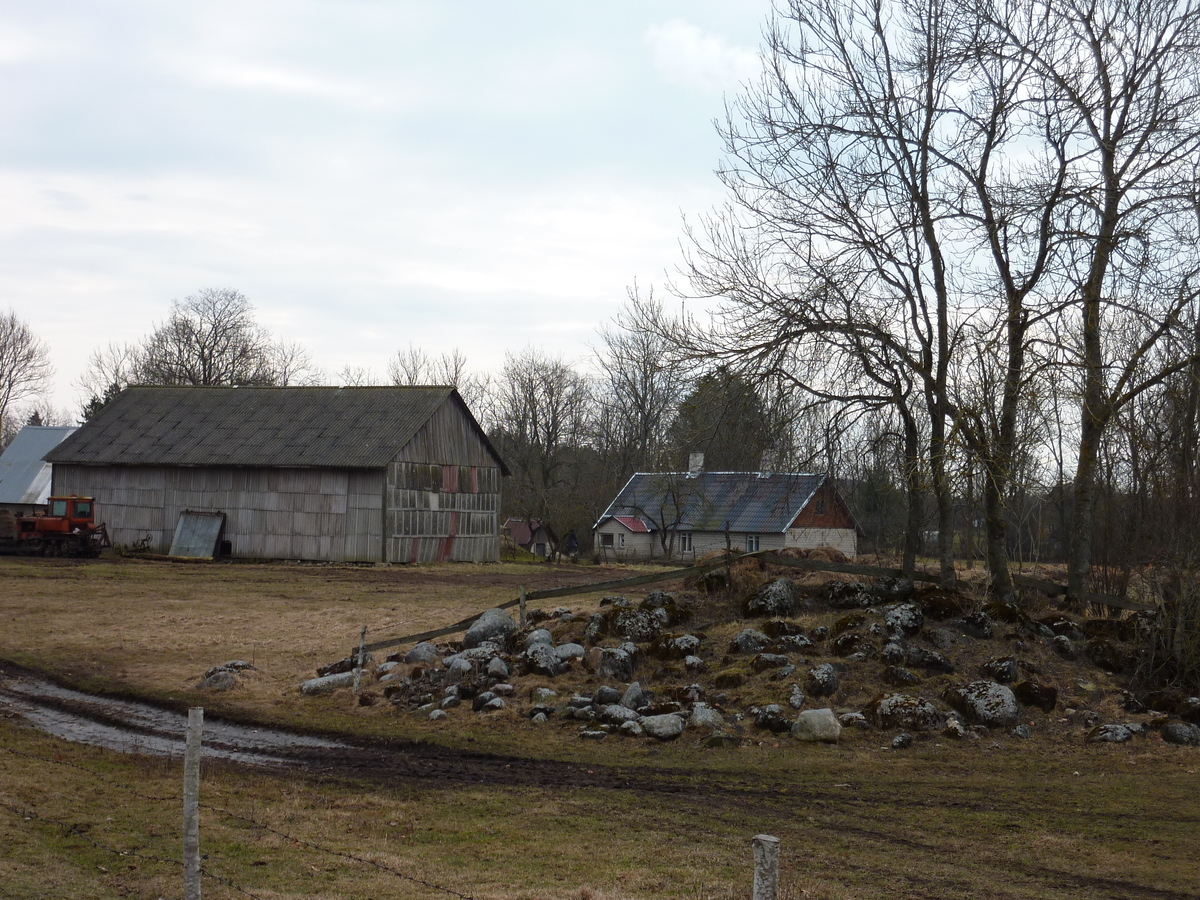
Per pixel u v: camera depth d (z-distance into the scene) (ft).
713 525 196.34
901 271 61.16
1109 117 59.57
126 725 50.67
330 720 51.75
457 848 30.17
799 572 68.49
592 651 56.39
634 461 241.35
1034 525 132.98
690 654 56.90
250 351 308.81
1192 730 47.67
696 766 42.88
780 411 60.85
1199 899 27.84
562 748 45.96
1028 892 27.86
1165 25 57.72
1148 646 55.16
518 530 249.14
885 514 122.93
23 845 27.53
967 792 39.42
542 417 259.39
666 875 27.86
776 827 33.81
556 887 26.35
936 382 59.31
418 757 44.47
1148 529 68.85
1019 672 53.78
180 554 159.74
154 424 175.52
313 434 165.17
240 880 25.57
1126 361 62.69
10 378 302.66
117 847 28.12
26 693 58.08
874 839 32.76
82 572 129.39
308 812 33.76
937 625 58.39
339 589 118.21
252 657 69.36
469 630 64.90
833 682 51.65
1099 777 42.11
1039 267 59.16
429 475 166.81
